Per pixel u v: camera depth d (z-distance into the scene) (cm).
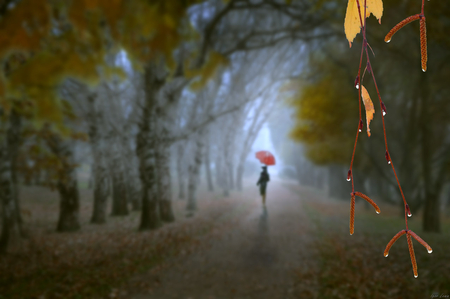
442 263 721
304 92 1599
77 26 661
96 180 1587
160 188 1606
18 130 1037
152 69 1310
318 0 1129
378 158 2047
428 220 1301
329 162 2169
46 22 627
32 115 820
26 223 1577
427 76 1229
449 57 1157
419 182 1967
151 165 1375
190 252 1005
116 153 1933
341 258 883
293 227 1398
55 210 2127
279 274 781
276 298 648
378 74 1473
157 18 741
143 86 1422
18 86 718
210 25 1283
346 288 652
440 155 1609
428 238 1104
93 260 916
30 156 1016
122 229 1398
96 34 711
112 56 1410
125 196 1939
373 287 642
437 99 1412
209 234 1275
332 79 1551
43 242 1128
